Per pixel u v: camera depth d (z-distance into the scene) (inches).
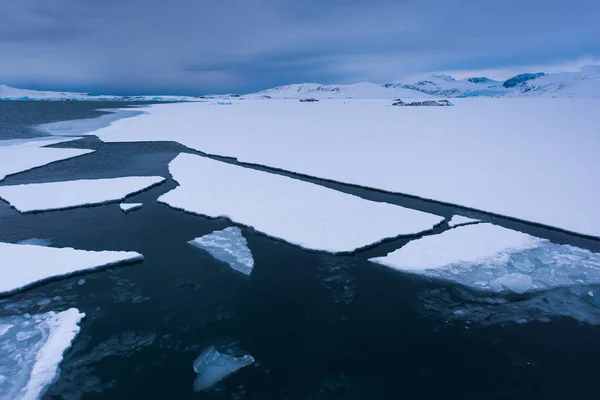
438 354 256.5
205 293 325.1
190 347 261.6
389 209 502.9
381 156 804.6
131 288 332.5
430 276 350.6
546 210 488.4
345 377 236.1
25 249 387.2
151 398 219.6
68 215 500.4
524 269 359.6
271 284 339.3
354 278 350.0
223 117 1804.9
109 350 258.1
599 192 546.9
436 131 1153.4
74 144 1051.9
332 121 1515.7
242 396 221.6
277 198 547.2
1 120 1759.4
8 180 665.0
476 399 220.5
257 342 266.5
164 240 426.6
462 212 506.0
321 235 429.4
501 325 287.0
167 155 896.3
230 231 442.6
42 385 226.7
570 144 879.7
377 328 282.0
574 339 271.9
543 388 228.5
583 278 345.4
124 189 593.0
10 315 295.6
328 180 649.6
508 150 831.7
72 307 305.1
